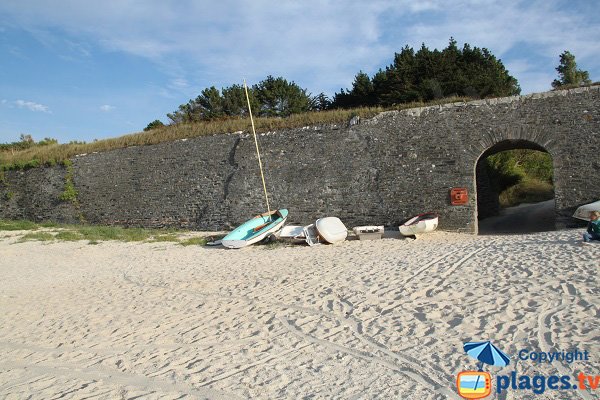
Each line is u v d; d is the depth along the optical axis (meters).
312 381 5.47
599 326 5.91
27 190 25.19
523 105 14.82
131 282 12.48
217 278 11.73
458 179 15.73
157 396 5.49
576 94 14.18
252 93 40.22
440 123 16.00
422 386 5.04
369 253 13.00
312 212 18.09
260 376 5.77
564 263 8.98
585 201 14.05
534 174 31.72
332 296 8.84
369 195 17.16
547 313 6.58
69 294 11.70
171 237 19.16
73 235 20.25
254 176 19.25
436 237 15.09
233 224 19.70
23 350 7.68
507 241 12.75
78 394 5.73
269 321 7.88
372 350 6.19
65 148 25.03
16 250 18.00
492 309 7.02
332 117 17.92
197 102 42.09
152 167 21.72
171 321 8.45
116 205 22.67
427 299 7.95
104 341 7.72
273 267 12.40
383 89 32.81
